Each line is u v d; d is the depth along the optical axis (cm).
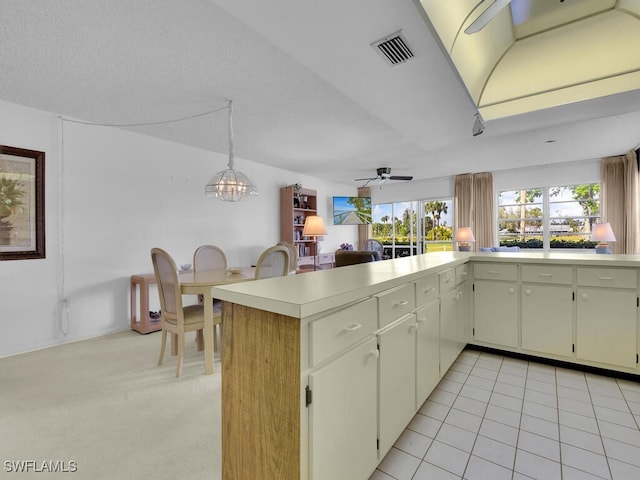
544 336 239
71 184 323
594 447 151
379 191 810
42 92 269
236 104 298
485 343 263
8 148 283
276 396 100
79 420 178
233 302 112
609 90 252
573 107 279
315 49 184
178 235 416
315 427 98
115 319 353
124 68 233
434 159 535
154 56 218
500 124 328
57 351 290
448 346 216
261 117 331
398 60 197
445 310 210
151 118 330
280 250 267
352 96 248
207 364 241
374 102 259
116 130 358
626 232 510
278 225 580
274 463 101
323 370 101
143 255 379
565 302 231
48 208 308
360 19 159
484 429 165
